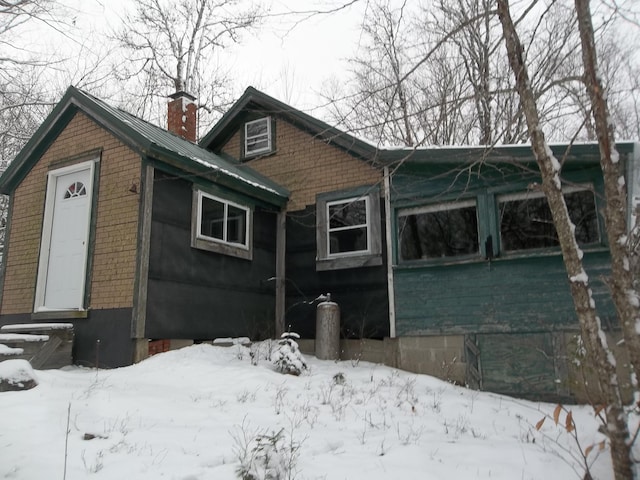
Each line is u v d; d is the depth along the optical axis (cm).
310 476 383
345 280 1052
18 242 1004
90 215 906
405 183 1001
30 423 437
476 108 1432
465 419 619
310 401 632
